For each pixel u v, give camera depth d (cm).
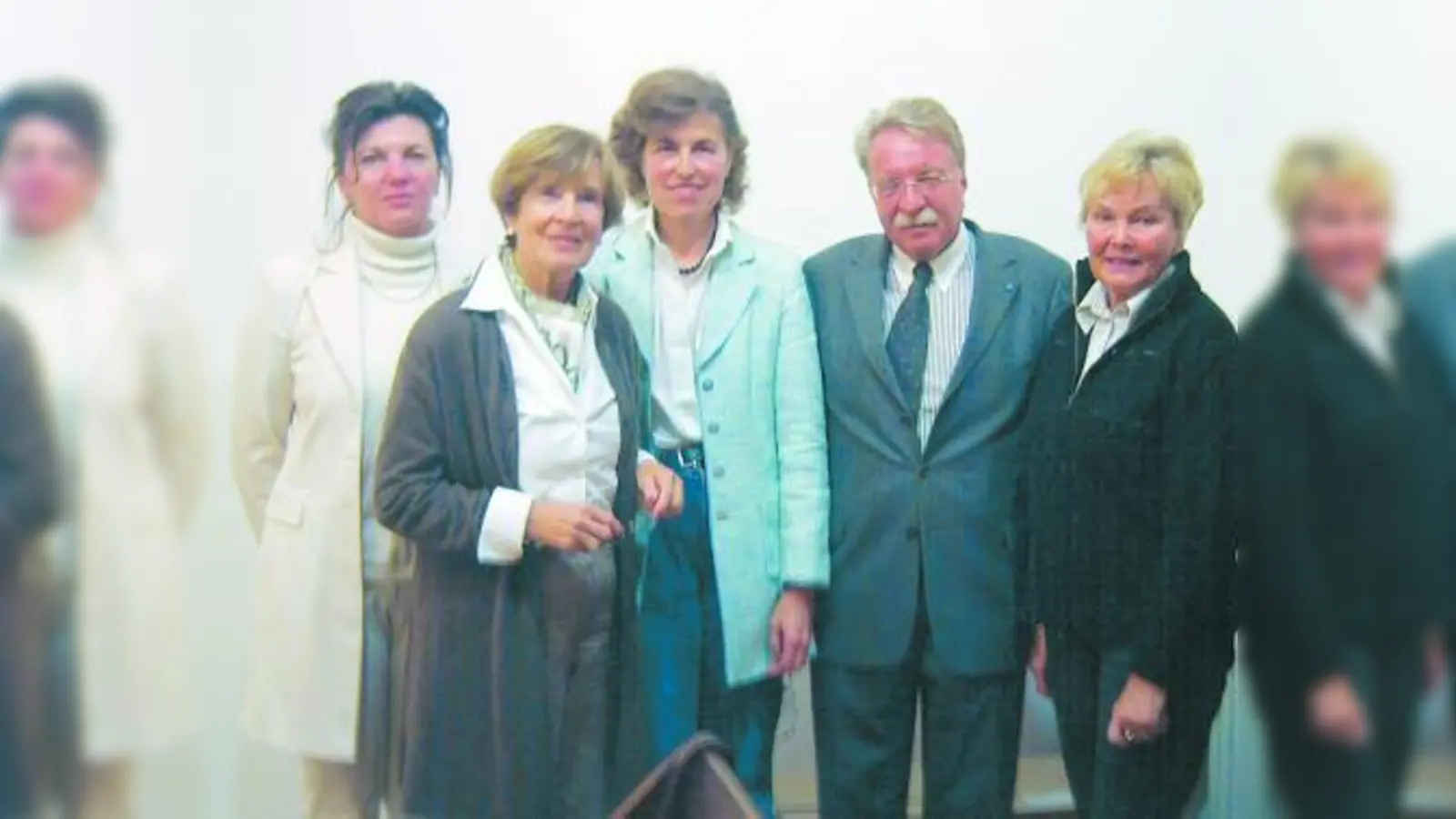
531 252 197
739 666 209
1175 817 209
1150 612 204
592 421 197
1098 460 203
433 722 202
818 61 203
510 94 201
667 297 204
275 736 210
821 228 206
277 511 206
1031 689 209
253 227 204
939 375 205
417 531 196
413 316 202
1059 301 203
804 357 207
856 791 212
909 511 206
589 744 203
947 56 204
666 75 201
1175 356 200
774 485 208
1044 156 204
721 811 178
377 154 200
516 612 199
